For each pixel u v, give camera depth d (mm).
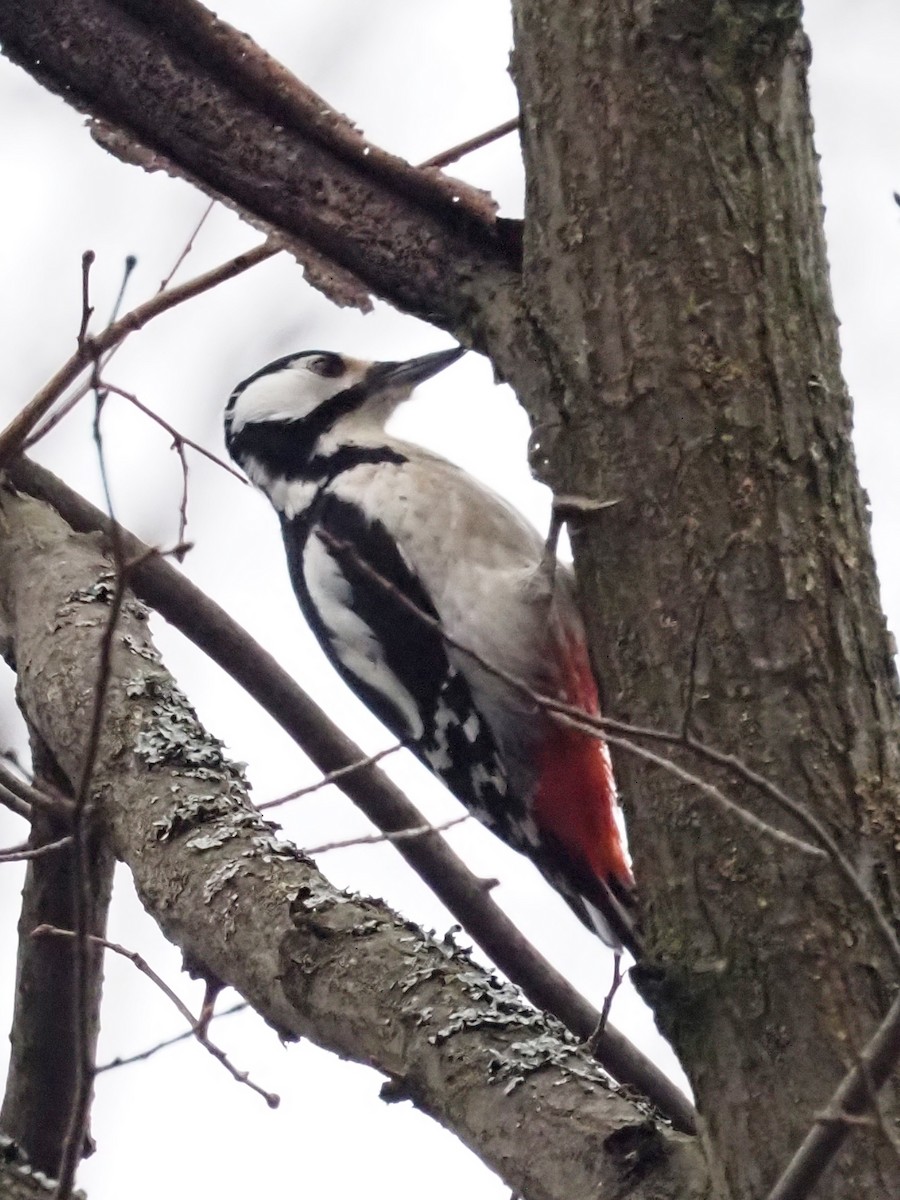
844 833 2523
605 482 2850
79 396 3539
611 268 2889
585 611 2891
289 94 3500
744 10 2871
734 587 2670
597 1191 2377
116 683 3506
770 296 2805
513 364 3168
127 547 3918
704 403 2768
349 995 2744
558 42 2988
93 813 3336
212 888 3016
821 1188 2332
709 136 2854
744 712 2613
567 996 4078
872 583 2719
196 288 3727
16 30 3576
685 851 2609
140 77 3564
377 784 4148
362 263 3486
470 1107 2537
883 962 2453
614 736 2705
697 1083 2527
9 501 4066
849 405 2824
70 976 3703
